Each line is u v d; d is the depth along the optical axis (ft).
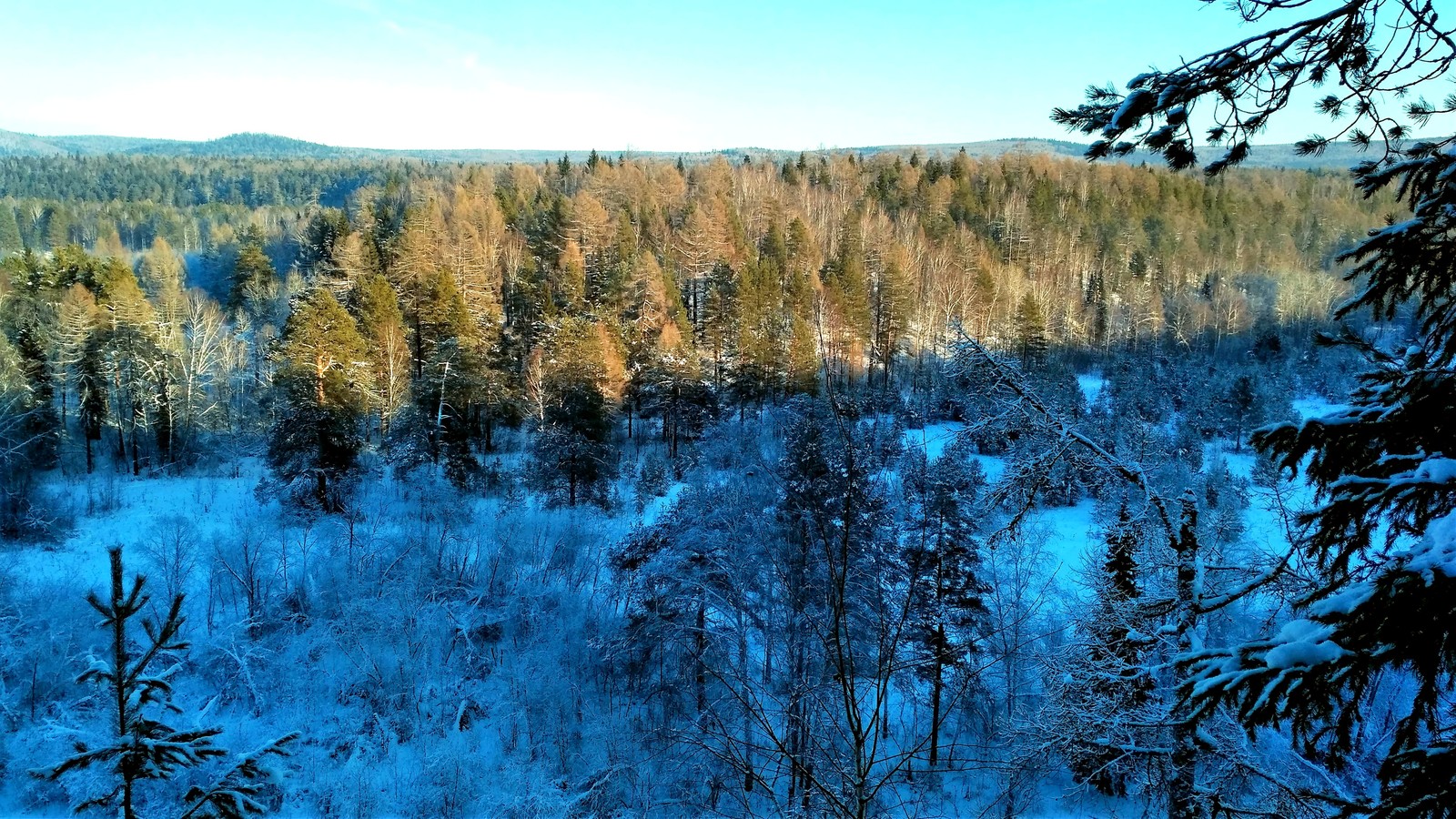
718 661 67.92
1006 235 333.21
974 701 68.54
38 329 164.14
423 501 119.75
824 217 323.78
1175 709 31.22
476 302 193.26
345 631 88.84
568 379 139.13
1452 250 16.22
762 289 197.88
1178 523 32.09
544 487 127.34
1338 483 15.05
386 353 156.35
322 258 247.70
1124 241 340.59
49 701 75.97
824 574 52.65
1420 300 17.70
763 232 306.35
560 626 91.56
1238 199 413.18
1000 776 54.54
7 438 135.33
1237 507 90.02
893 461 67.87
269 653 86.58
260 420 169.17
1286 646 13.67
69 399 166.91
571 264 208.95
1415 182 16.15
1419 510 15.19
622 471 146.51
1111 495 40.42
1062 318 273.13
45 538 111.04
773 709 60.08
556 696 82.53
